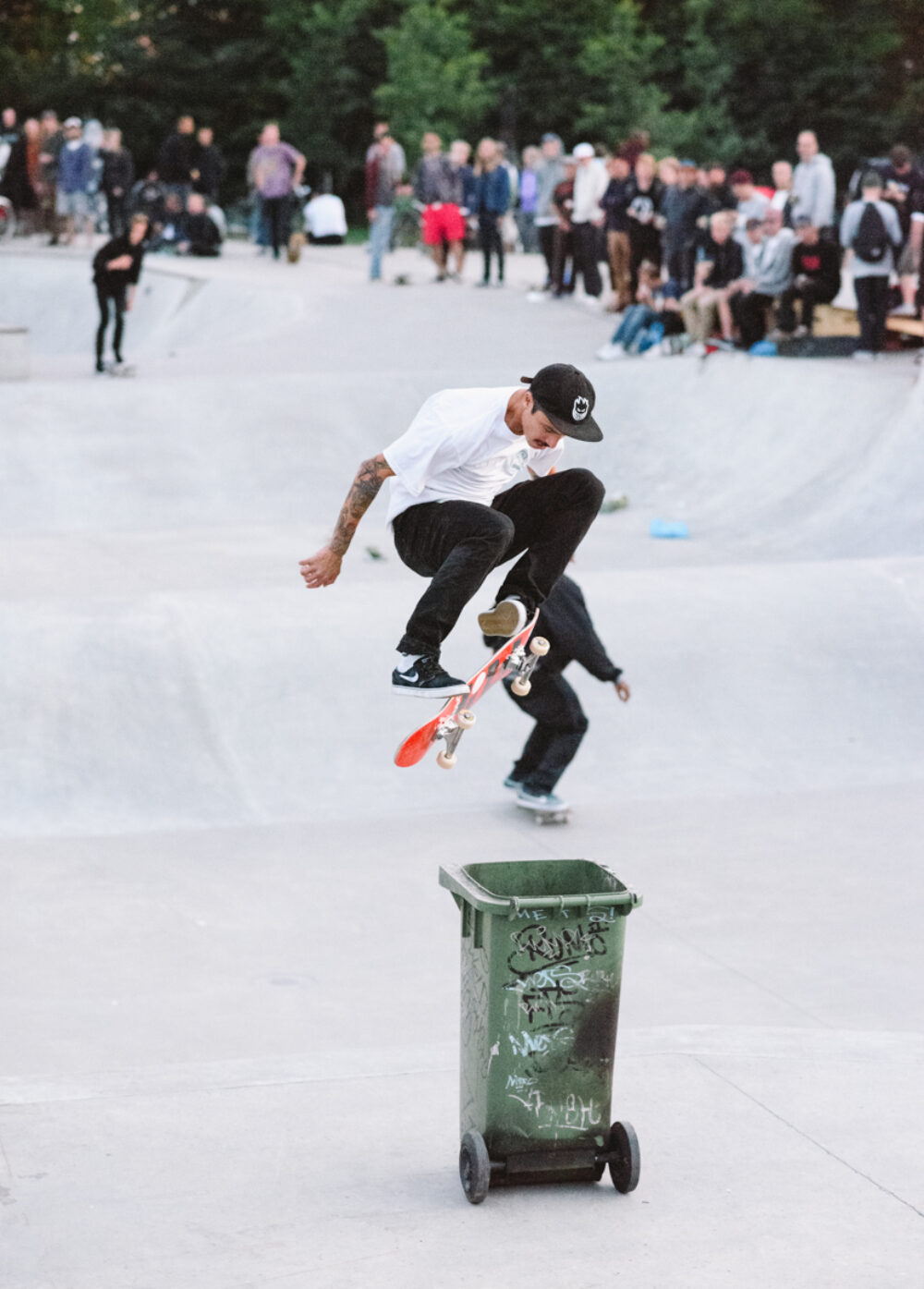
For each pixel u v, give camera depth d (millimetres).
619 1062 7621
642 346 26250
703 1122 6859
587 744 14023
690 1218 5984
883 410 22016
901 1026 9062
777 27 63781
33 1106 6996
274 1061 7703
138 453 23219
